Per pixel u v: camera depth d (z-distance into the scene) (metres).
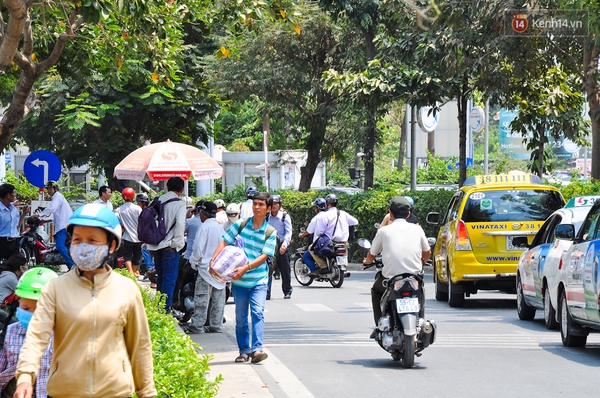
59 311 6.38
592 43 27.19
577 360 14.98
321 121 47.12
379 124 53.66
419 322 14.21
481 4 29.08
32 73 18.33
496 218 22.98
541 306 19.31
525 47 29.92
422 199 38.31
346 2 39.38
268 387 12.49
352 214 39.91
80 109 35.84
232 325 20.19
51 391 6.38
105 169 42.03
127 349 6.62
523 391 12.27
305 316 21.64
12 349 8.12
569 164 91.69
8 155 51.50
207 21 20.31
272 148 78.56
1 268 14.44
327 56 46.03
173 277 18.73
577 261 15.71
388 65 34.91
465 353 15.79
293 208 40.81
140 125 41.97
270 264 14.66
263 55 45.16
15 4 15.37
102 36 22.69
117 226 6.46
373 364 14.62
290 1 18.30
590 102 30.55
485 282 23.25
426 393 12.15
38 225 30.06
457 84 35.31
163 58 22.34
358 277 34.88
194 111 41.69
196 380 8.93
